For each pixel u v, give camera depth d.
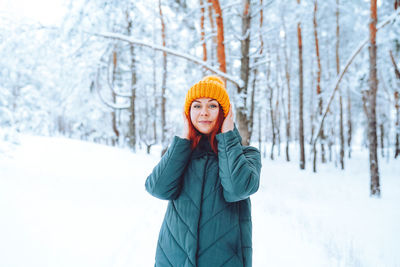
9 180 4.38
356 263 2.80
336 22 15.13
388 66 13.29
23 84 10.02
